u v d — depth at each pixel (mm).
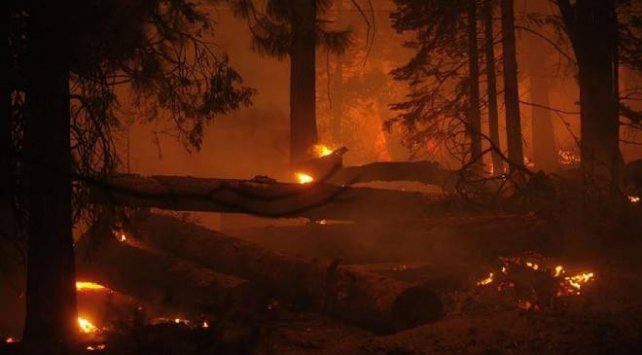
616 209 14320
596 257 13383
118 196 11492
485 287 11781
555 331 8766
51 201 8805
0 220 9164
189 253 12117
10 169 6770
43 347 8602
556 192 14242
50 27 8227
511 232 12797
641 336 8438
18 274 10672
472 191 14602
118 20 8961
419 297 9820
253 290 10711
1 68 7836
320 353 8570
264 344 8562
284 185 12273
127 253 11938
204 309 8125
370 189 13258
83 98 8719
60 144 8539
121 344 8109
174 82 10703
